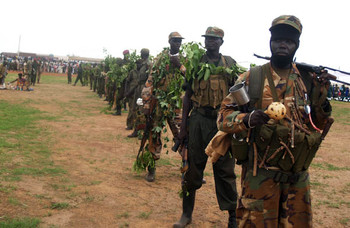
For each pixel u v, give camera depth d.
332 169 6.69
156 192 4.85
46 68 54.44
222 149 2.63
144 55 8.61
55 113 12.20
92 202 4.30
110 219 3.85
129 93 9.42
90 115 12.39
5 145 6.66
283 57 2.25
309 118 2.28
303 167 2.30
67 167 5.70
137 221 3.86
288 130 2.19
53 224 3.62
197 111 3.57
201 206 4.43
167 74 4.91
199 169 3.63
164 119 5.07
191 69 3.53
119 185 5.03
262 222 2.26
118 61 12.55
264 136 2.21
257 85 2.31
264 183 2.27
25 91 20.72
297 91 2.28
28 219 3.62
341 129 12.73
